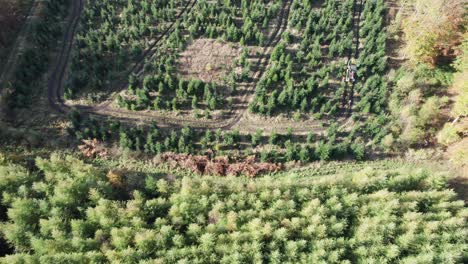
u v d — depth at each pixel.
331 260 34.56
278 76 50.69
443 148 47.34
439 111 48.31
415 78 51.78
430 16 48.94
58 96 48.22
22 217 34.19
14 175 36.22
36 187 36.00
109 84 49.97
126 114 47.44
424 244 36.28
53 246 32.62
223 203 37.03
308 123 48.44
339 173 43.97
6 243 35.19
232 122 48.06
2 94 45.62
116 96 49.03
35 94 47.78
